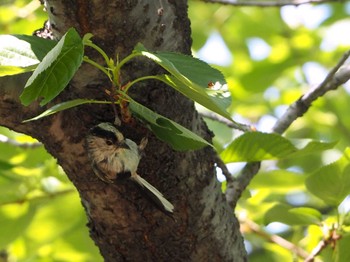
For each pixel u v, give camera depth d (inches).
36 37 68.4
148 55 65.7
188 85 65.2
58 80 66.1
